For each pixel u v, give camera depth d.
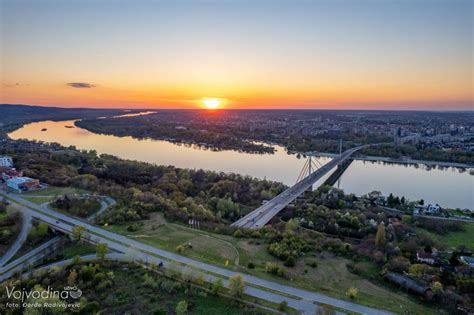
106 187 175.25
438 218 174.75
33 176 191.00
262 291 84.12
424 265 104.94
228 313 74.00
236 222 149.50
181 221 136.12
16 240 116.81
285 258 105.44
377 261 107.56
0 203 140.62
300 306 78.25
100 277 83.81
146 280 84.25
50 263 98.12
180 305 71.50
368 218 166.88
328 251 115.31
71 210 139.62
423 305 84.00
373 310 78.75
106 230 121.38
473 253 128.75
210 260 100.88
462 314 80.00
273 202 185.00
